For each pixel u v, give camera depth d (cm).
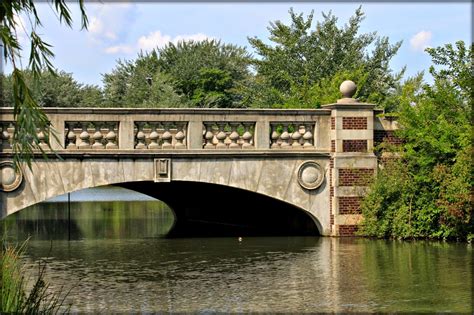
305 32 4484
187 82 6300
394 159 2097
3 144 1891
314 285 1432
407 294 1341
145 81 5731
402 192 2048
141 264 1709
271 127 2078
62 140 1920
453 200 1966
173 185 2431
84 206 4003
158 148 1977
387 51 4516
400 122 2089
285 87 4356
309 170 2077
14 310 1043
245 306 1257
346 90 2084
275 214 2483
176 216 3012
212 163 2012
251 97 4525
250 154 2033
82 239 2245
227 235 2302
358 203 2088
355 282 1457
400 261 1689
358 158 2075
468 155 1936
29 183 1908
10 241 2197
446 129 1997
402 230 2030
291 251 1880
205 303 1284
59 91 5484
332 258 1747
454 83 2077
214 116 2020
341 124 2067
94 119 1948
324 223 2092
